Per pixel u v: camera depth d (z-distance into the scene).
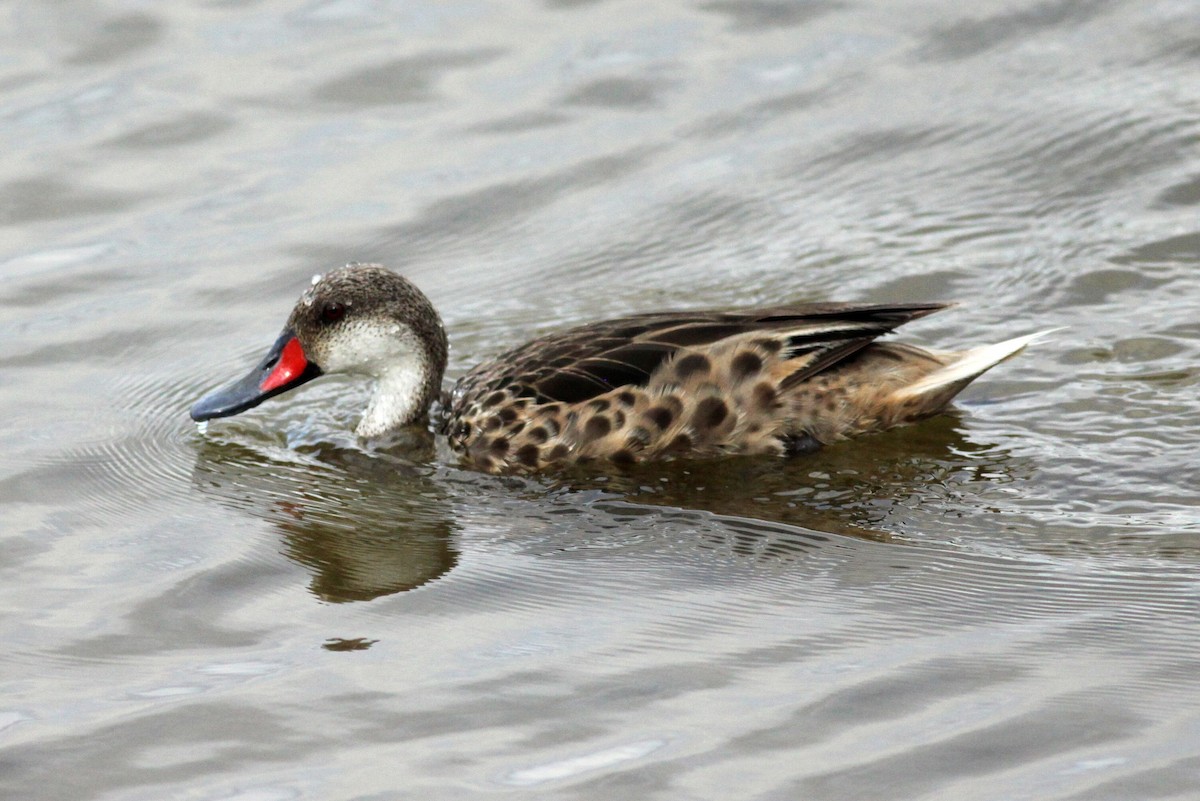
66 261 17.30
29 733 9.87
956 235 16.91
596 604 11.22
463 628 10.98
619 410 13.19
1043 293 15.63
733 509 12.52
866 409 13.34
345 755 9.54
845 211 17.64
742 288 16.34
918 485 12.66
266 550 12.23
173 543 12.39
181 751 9.63
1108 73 19.52
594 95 20.03
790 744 9.45
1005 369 14.36
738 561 11.73
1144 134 18.11
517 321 16.09
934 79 19.81
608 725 9.73
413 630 10.98
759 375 13.14
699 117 19.50
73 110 19.78
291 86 20.31
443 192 18.42
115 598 11.51
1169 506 12.10
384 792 9.16
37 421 14.57
